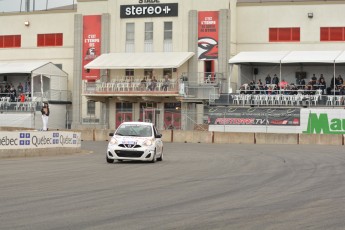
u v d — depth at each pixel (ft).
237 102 184.34
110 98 209.36
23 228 35.60
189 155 110.73
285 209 44.37
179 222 38.27
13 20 234.79
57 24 229.25
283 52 191.31
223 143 162.61
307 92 184.55
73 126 215.31
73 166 83.35
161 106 205.26
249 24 208.85
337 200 49.47
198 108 202.18
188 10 205.46
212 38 203.10
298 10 205.36
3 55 236.02
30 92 214.48
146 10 209.97
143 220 38.88
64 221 38.14
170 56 201.77
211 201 48.37
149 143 89.92
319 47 203.62
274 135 160.15
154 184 60.85
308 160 96.07
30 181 62.64
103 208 43.91
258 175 71.41
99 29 215.72
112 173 72.90
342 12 202.18
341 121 167.73
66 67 227.40
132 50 211.61
